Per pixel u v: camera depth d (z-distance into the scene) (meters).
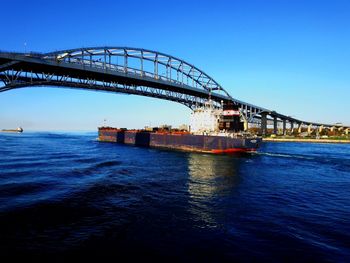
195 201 25.38
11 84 60.00
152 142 95.06
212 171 41.75
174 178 36.03
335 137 173.00
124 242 16.69
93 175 37.59
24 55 55.62
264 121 179.38
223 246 16.19
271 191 29.70
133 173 39.41
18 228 18.53
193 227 19.06
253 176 38.22
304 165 50.12
